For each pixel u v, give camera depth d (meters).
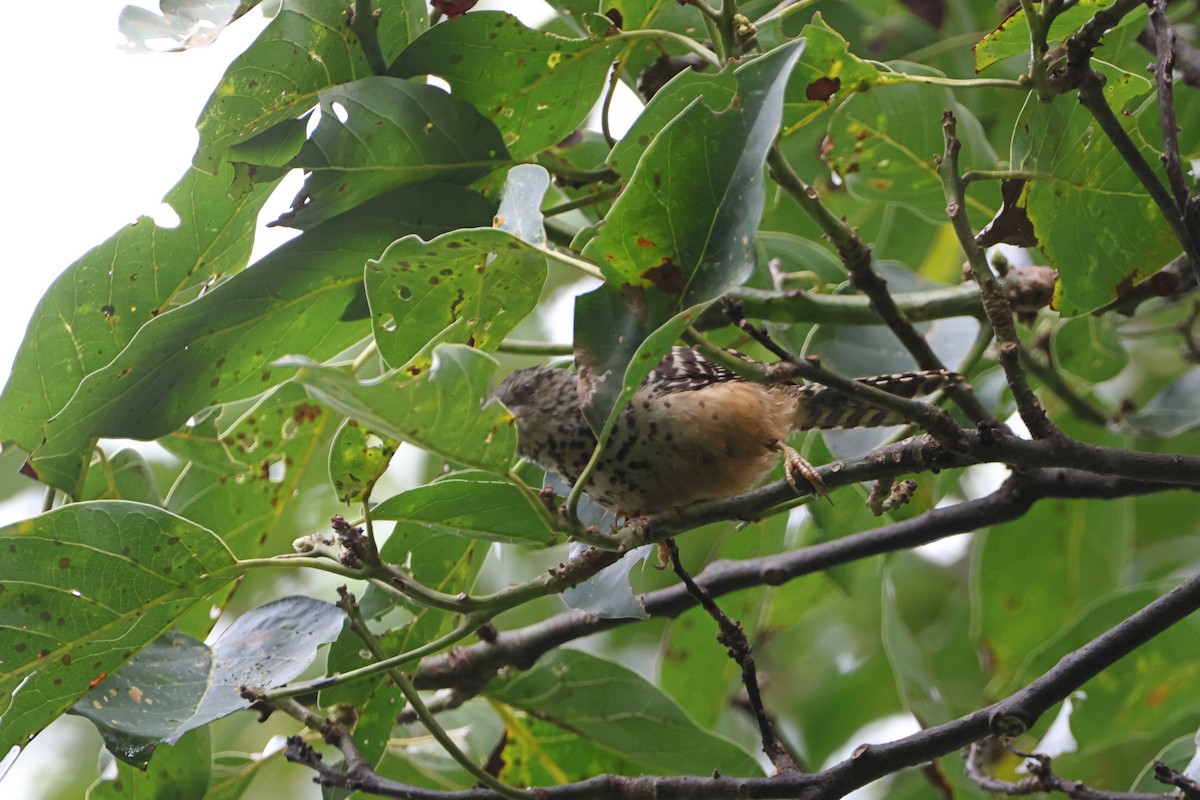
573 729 8.16
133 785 7.03
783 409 7.54
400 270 5.67
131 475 7.48
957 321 8.48
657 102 5.45
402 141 6.61
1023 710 5.69
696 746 8.11
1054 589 9.28
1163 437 8.27
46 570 5.82
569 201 7.99
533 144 7.21
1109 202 6.29
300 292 6.77
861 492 8.80
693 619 9.52
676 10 7.53
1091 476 7.51
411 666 7.08
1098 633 7.99
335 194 6.59
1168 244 6.35
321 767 6.37
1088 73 5.47
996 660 9.29
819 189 9.70
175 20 6.07
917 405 5.61
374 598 7.17
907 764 5.73
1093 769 9.06
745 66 4.98
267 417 7.54
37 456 6.75
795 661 11.52
